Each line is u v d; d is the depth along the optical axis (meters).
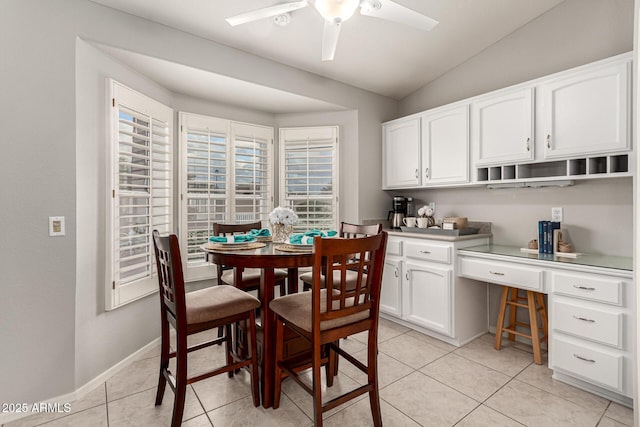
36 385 1.88
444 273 2.80
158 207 2.76
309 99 3.25
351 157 3.63
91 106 2.13
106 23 2.11
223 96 3.14
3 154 1.78
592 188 2.46
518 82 2.87
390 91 3.75
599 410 1.89
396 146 3.62
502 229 3.03
